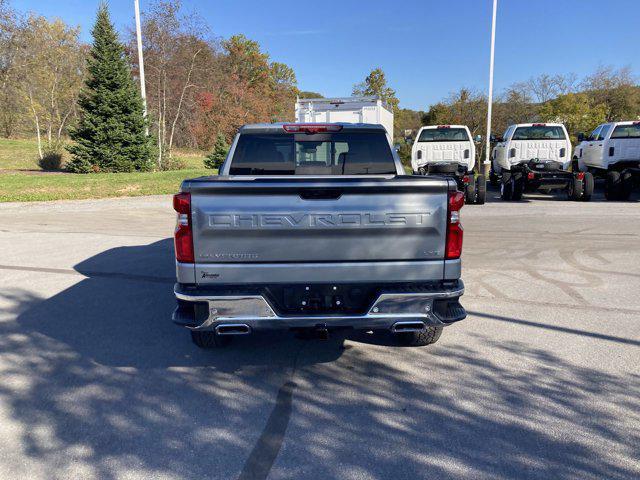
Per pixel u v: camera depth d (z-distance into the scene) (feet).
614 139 51.80
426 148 50.16
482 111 130.62
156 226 38.91
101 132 81.76
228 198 11.41
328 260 11.73
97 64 81.15
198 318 11.76
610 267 24.34
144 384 12.79
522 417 11.03
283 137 16.55
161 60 91.50
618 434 10.34
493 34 83.82
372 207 11.50
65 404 11.75
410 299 11.71
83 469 9.32
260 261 11.68
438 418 11.05
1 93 116.16
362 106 59.36
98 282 22.49
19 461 9.55
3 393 12.28
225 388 12.58
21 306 19.12
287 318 11.63
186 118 111.45
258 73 204.03
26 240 32.96
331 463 9.46
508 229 35.06
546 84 132.26
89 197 57.72
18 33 99.45
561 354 14.35
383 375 13.24
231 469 9.30
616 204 48.08
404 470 9.24
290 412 11.37
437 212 11.64
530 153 52.29
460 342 15.35
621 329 16.24
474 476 9.05
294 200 11.46
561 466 9.32
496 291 20.59
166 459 9.62
